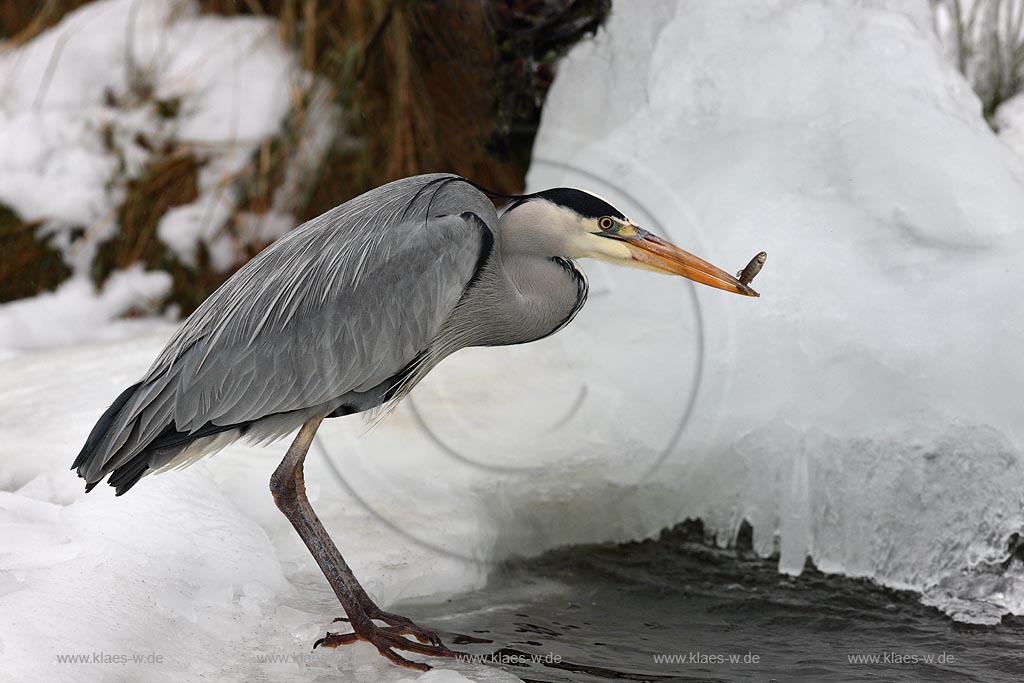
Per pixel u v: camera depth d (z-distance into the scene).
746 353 9.80
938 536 8.77
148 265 14.30
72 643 6.06
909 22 10.97
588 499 9.42
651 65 11.65
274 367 6.90
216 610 6.88
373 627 6.71
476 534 8.45
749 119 11.06
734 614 8.23
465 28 13.38
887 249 9.78
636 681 6.91
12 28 16.59
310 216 14.58
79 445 8.73
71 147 14.76
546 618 7.97
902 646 7.69
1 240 14.26
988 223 9.62
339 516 8.47
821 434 9.27
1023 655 7.54
